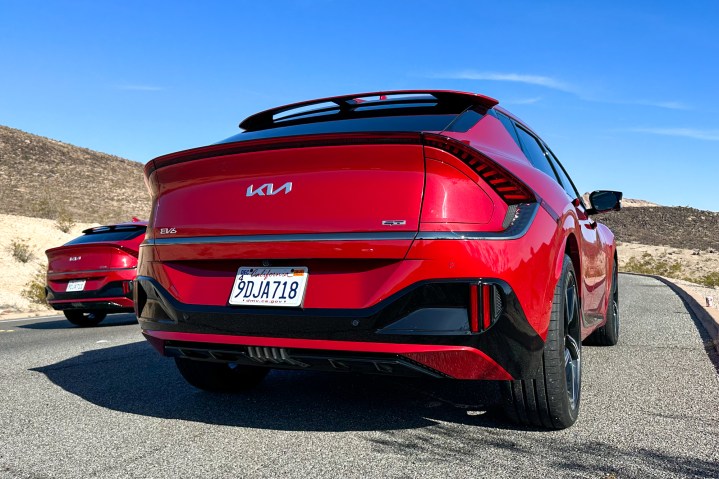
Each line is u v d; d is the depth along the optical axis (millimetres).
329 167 2779
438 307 2580
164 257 3152
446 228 2594
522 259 2650
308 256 2744
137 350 5730
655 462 2525
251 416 3279
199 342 2980
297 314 2723
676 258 53594
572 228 3307
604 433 2938
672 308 8977
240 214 2926
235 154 2953
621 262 48844
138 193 64312
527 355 2674
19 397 3768
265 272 2854
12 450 2738
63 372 4602
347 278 2695
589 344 5652
